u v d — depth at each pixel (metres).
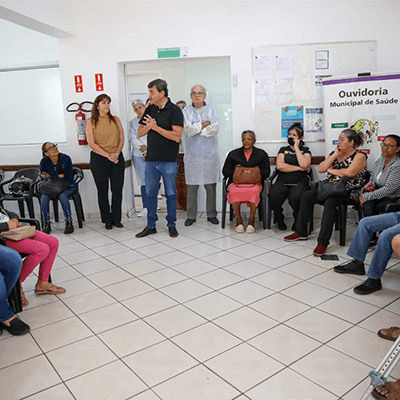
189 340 2.39
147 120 4.11
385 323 2.50
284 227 4.50
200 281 3.22
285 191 4.38
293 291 2.98
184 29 4.81
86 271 3.53
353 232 4.35
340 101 4.38
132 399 1.91
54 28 4.58
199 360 2.19
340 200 3.72
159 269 3.50
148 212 4.49
